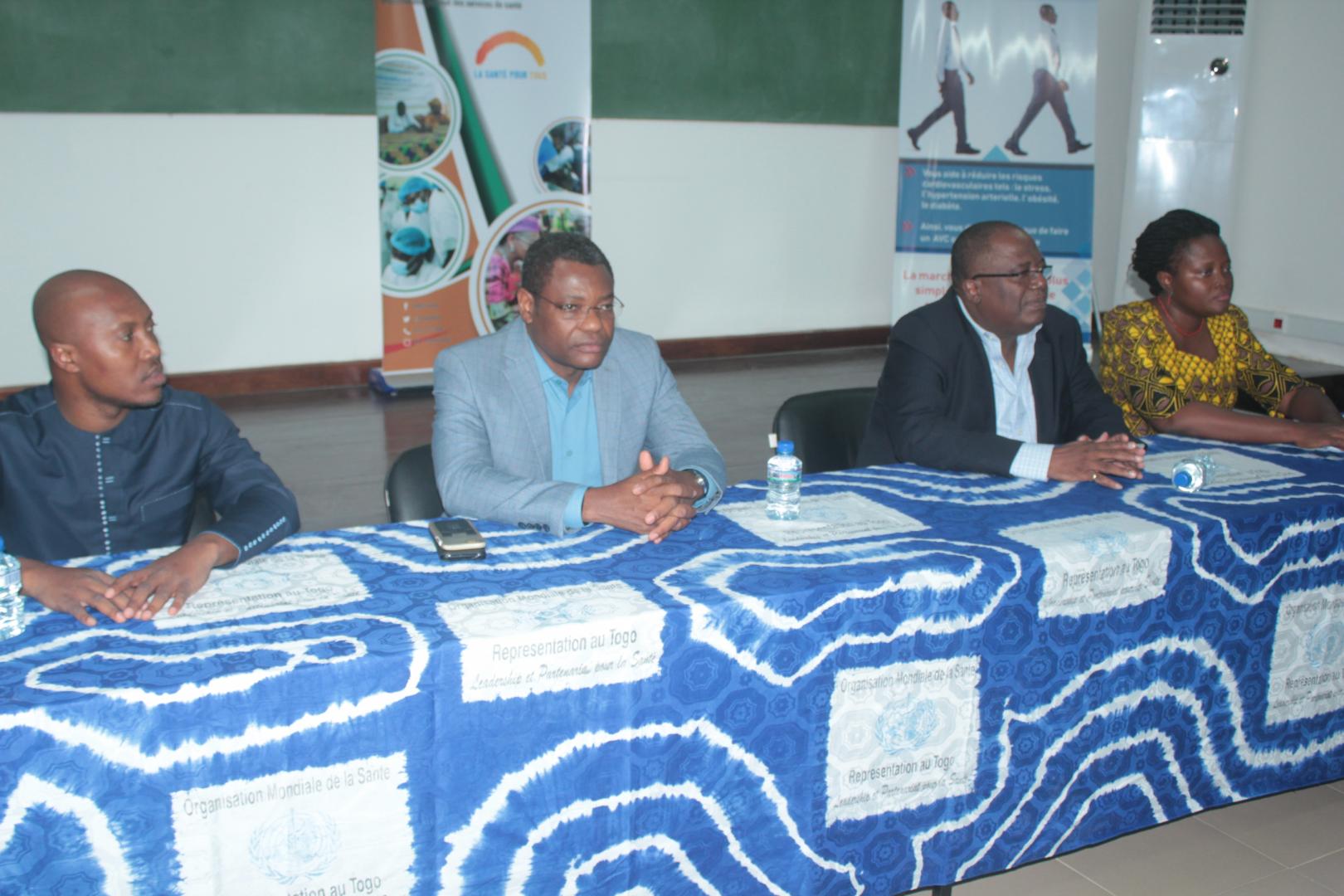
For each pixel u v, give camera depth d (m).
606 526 1.77
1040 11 6.14
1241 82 5.98
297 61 5.30
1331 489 1.98
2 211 4.93
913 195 6.20
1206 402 2.62
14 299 5.04
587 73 5.72
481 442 1.95
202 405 1.86
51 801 1.18
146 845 1.23
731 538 1.72
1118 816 1.84
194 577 1.46
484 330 5.83
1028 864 1.89
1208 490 1.97
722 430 5.02
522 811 1.40
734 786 1.51
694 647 1.44
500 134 5.63
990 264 2.21
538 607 1.43
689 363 6.41
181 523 1.87
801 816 1.57
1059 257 6.43
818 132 6.54
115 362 1.61
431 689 1.31
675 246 6.37
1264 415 2.71
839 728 1.56
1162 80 6.08
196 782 1.23
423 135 5.50
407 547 1.67
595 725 1.41
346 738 1.29
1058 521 1.79
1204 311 2.54
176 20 5.04
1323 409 2.56
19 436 1.73
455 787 1.36
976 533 1.74
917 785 1.64
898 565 1.58
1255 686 1.91
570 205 5.86
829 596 1.50
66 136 4.97
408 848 1.35
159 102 5.09
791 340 6.76
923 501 1.92
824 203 6.67
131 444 1.79
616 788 1.44
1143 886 1.98
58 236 5.06
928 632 1.58
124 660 1.26
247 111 5.26
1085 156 6.36
